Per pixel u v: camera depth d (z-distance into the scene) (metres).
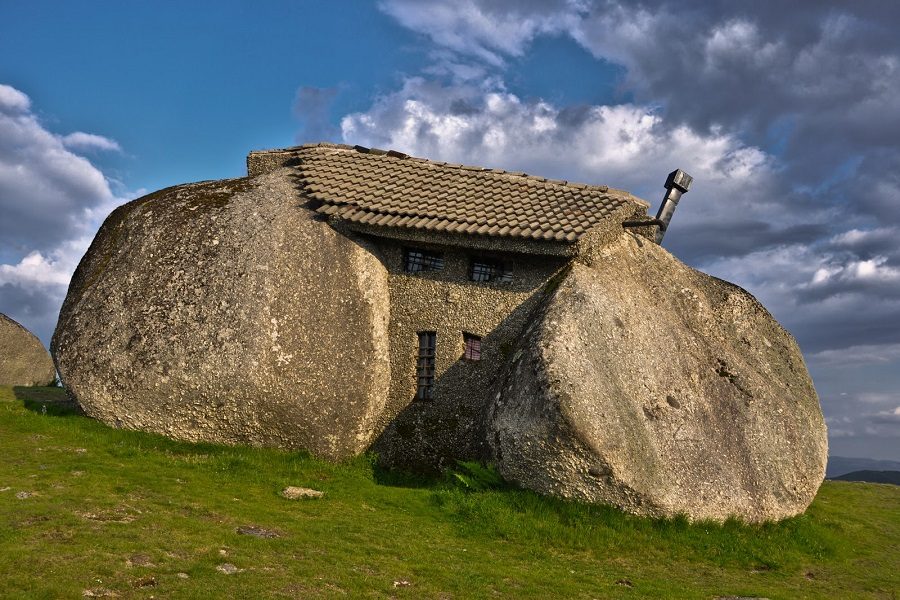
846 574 14.47
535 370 15.05
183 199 19.27
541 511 14.55
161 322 17.03
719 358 18.11
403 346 18.64
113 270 18.22
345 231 18.62
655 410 15.82
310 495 14.63
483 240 17.73
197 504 13.26
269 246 17.64
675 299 18.98
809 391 18.91
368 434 17.95
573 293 16.36
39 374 26.28
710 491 15.37
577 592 11.60
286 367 16.53
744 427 16.98
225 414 16.45
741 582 13.12
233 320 16.73
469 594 11.01
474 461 16.73
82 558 10.36
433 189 19.47
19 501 12.20
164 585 9.96
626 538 14.09
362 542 12.52
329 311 17.48
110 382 16.83
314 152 21.06
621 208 18.80
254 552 11.45
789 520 16.28
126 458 15.41
